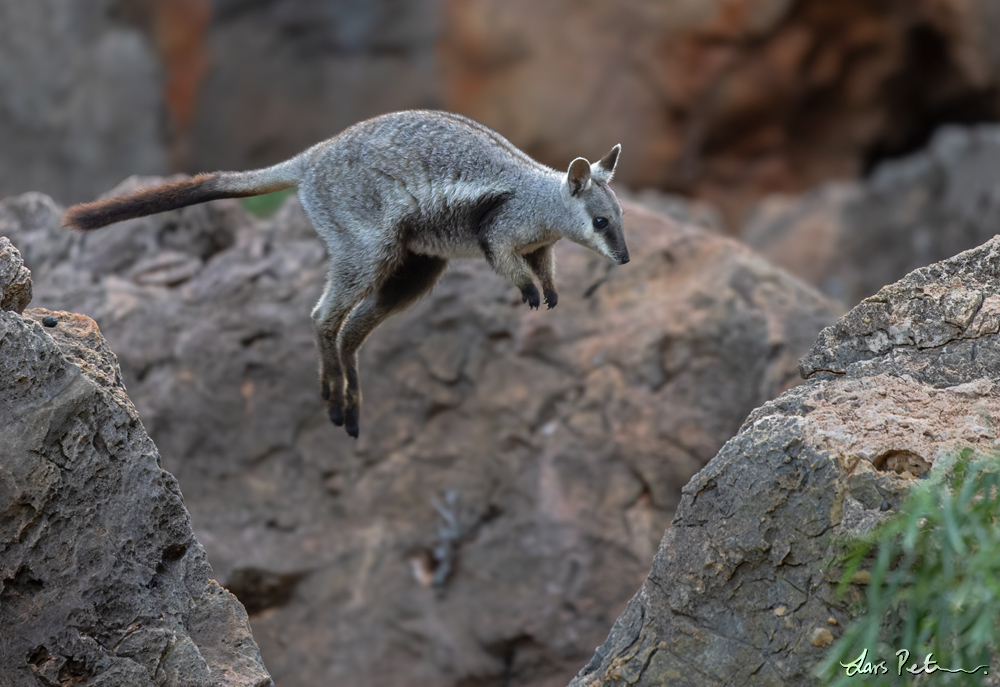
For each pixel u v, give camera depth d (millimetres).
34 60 48406
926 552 8344
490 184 13156
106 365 10414
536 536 19531
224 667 9922
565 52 45938
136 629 9602
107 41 48750
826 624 8969
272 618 19156
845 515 8938
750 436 9641
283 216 21859
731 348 20266
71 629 9234
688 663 9578
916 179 41375
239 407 19875
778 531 9266
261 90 48688
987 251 10633
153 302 20203
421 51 47719
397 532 19719
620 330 20641
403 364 20703
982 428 9289
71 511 9469
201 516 19250
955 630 8211
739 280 20953
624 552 19156
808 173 47500
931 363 10297
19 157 48250
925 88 46469
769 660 9219
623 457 19781
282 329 20141
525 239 13320
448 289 20969
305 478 19938
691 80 45562
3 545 9164
